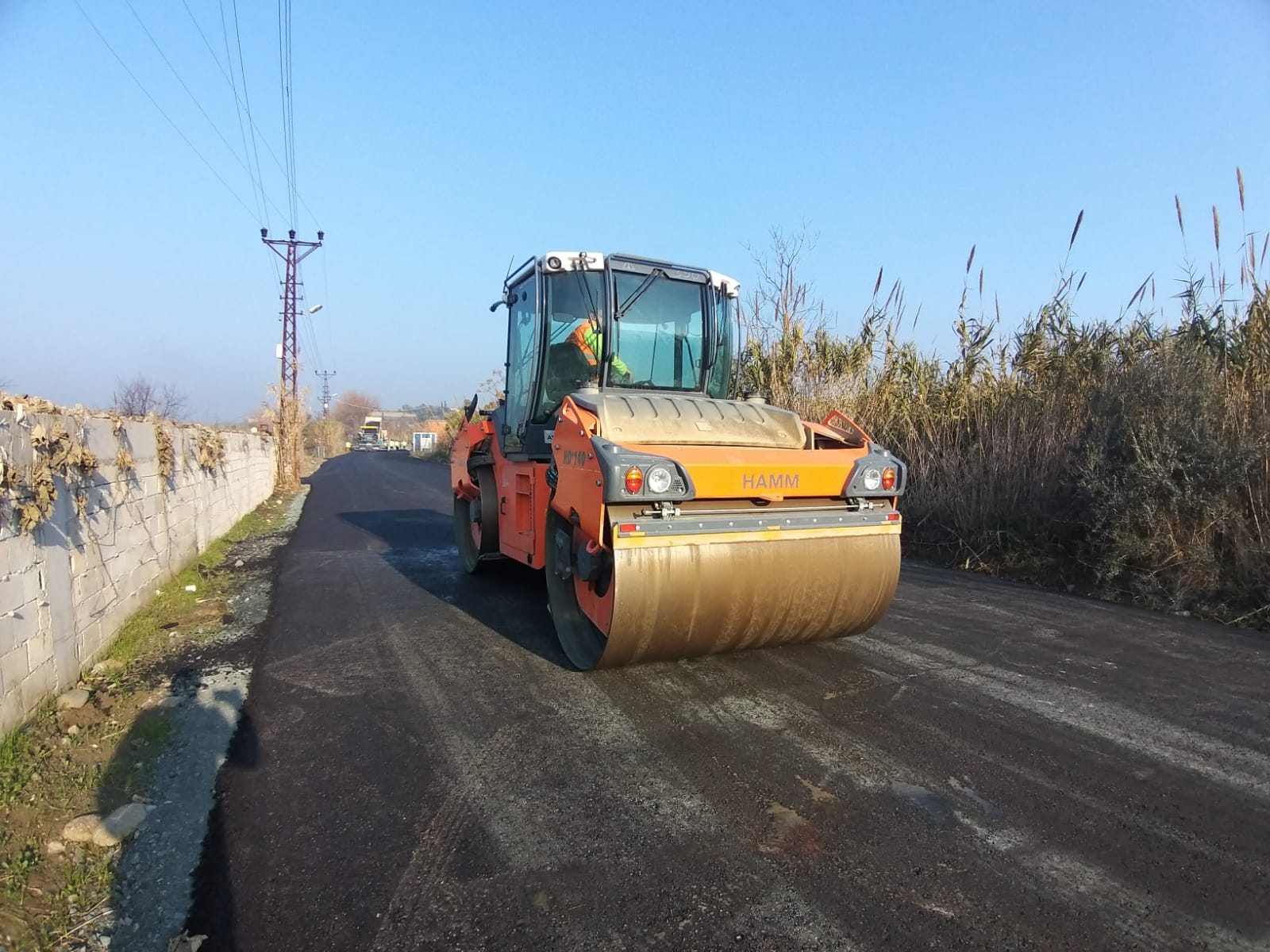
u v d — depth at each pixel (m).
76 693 4.27
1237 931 2.28
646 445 4.27
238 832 2.95
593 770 3.39
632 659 4.32
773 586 4.28
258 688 4.55
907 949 2.23
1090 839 2.78
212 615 6.29
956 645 5.06
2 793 3.17
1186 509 6.27
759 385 10.76
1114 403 7.04
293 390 28.12
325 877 2.65
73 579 4.57
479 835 2.89
